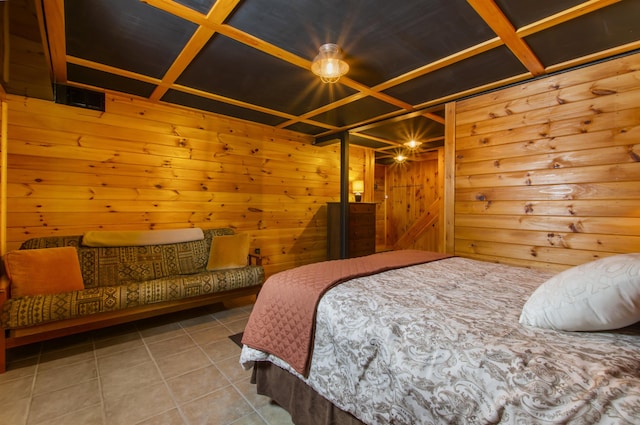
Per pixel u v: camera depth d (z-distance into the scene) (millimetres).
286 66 2402
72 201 2904
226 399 1765
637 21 1788
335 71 2232
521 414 779
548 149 2436
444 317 1147
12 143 2637
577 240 2299
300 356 1405
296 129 4395
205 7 1705
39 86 2590
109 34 1979
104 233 2867
